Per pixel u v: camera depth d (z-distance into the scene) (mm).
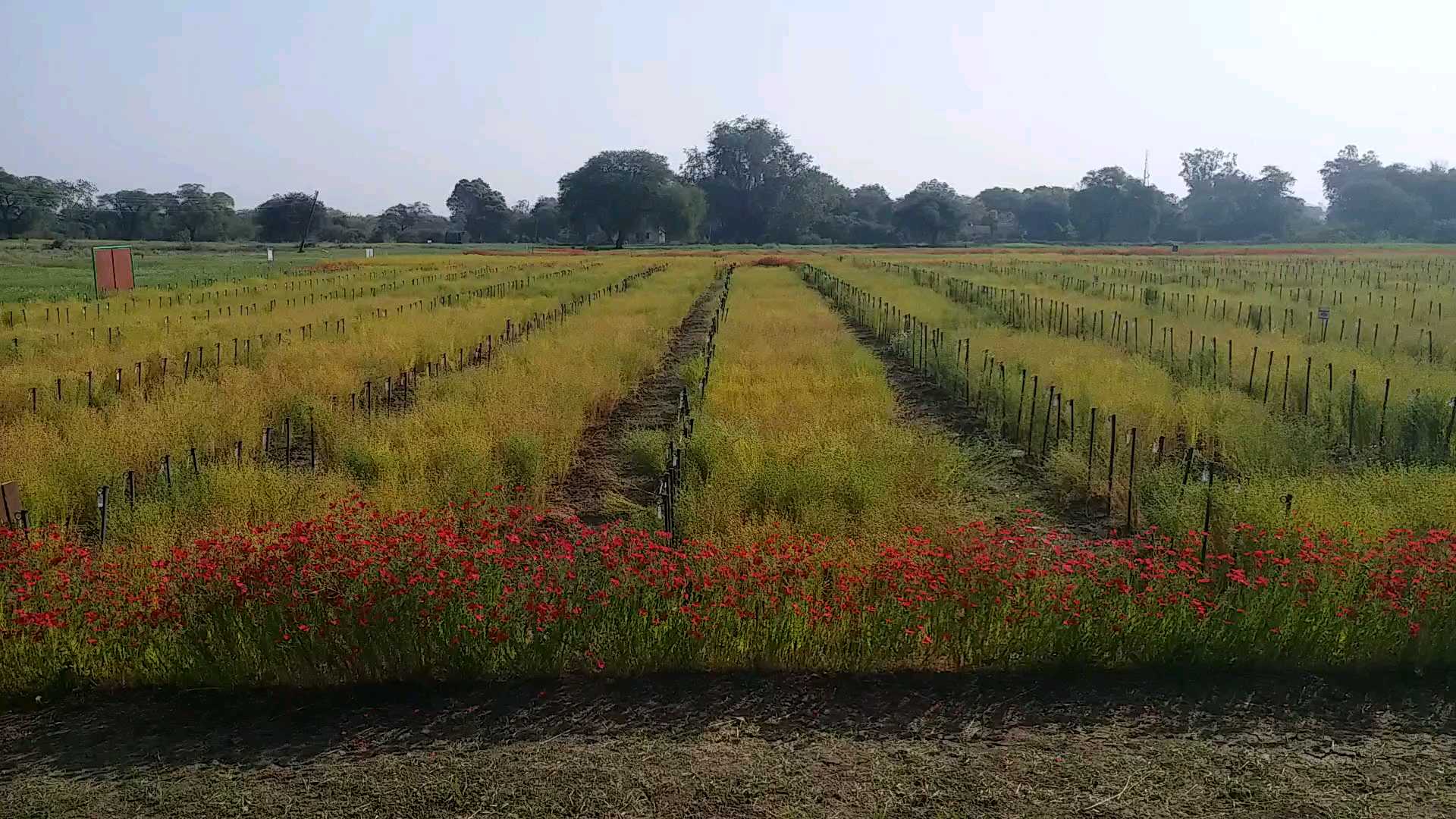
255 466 9836
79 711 5551
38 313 25609
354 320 23594
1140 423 11711
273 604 5816
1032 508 9320
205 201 137000
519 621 5906
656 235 154125
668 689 5730
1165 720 5391
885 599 6090
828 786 4699
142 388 13930
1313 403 13109
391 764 4906
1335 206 150375
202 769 4902
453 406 11922
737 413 12414
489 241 148375
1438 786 4742
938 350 18328
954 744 5121
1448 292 32594
